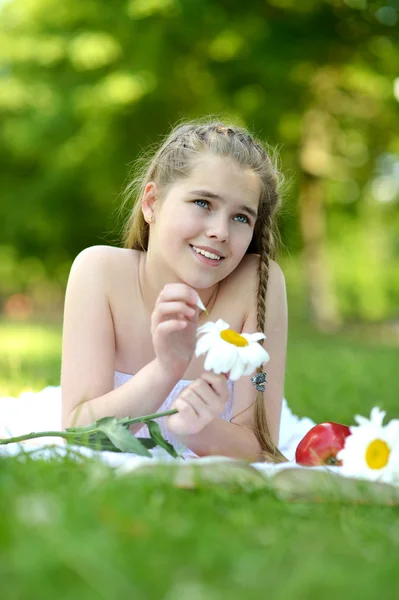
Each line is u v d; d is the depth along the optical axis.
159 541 1.55
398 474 2.46
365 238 27.20
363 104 16.94
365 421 2.57
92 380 3.34
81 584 1.31
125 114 16.98
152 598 1.30
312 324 19.19
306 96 16.17
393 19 15.16
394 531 1.85
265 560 1.48
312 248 18.89
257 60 14.93
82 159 18.31
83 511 1.66
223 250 3.22
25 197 21.25
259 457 3.33
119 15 15.77
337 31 15.22
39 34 17.25
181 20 14.84
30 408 4.20
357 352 12.73
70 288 3.50
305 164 17.42
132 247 3.73
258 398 3.42
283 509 1.98
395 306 28.02
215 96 15.61
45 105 17.77
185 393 2.79
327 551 1.61
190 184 3.23
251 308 3.60
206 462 2.25
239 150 3.31
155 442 2.73
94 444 2.79
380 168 18.98
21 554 1.39
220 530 1.70
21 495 1.82
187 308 2.91
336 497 2.15
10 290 31.56
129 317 3.51
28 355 10.43
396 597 1.37
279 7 15.20
